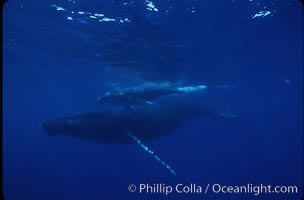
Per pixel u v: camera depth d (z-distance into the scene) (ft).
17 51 79.30
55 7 46.06
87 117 40.45
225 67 73.36
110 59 69.36
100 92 135.44
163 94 54.95
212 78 80.64
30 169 138.51
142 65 69.21
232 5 41.68
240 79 90.43
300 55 74.79
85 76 101.04
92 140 43.62
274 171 133.49
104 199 93.50
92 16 46.73
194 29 48.80
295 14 47.80
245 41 57.77
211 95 62.23
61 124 38.32
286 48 67.72
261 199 84.33
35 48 73.41
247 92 115.03
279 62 79.87
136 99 52.85
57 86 135.54
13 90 157.58
